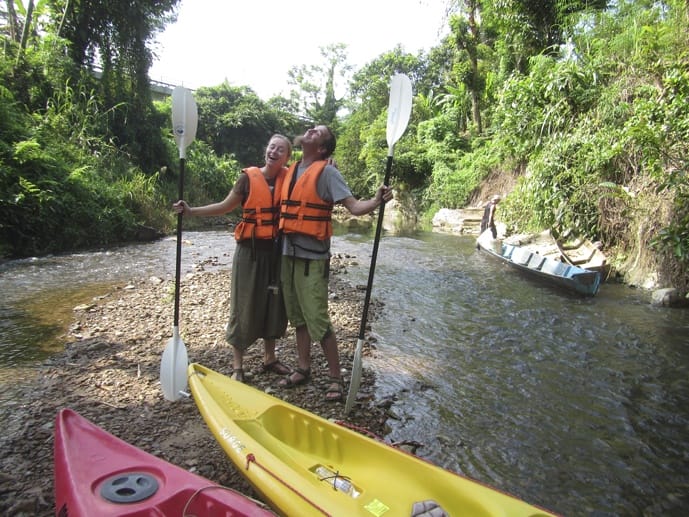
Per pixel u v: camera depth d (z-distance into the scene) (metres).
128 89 17.05
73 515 1.74
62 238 10.57
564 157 10.38
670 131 6.98
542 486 2.86
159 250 10.80
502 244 10.52
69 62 14.91
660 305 6.88
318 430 2.54
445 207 20.27
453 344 5.18
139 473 1.97
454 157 21.62
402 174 23.72
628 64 10.54
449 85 27.67
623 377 4.42
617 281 8.59
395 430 3.34
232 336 3.54
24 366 4.05
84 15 15.80
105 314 5.60
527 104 11.99
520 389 4.13
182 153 3.40
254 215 3.35
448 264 10.16
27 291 6.78
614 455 3.20
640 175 8.93
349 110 37.03
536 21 15.73
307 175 3.18
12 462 2.64
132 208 13.43
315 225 3.20
